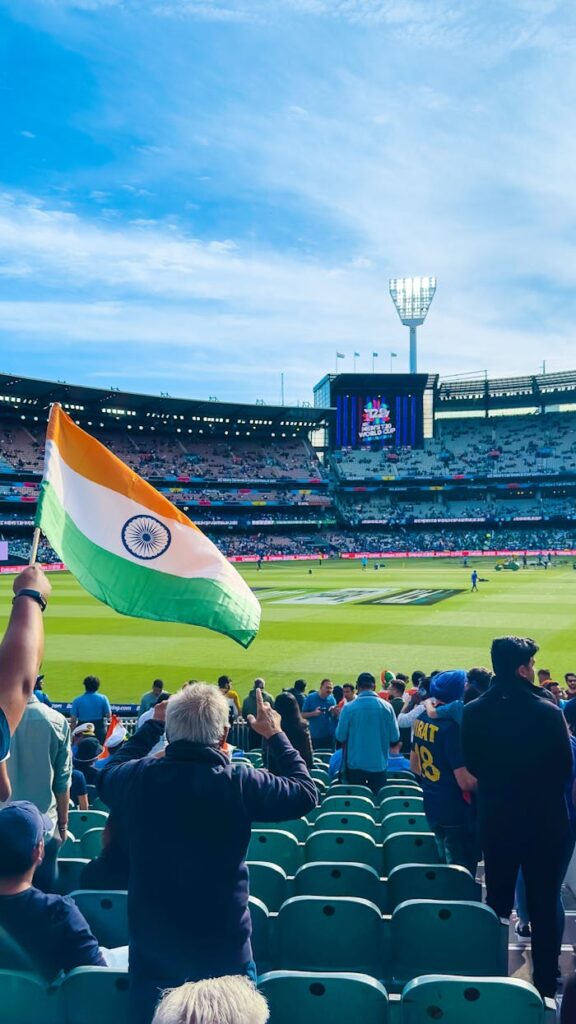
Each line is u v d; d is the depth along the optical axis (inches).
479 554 4239.7
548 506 5152.6
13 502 4375.0
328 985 155.4
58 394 4271.7
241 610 251.3
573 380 5246.1
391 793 431.8
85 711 603.2
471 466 5231.3
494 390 5477.4
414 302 5556.1
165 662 1155.9
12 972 158.9
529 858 210.1
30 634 118.6
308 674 1068.5
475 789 263.4
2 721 106.9
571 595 2108.8
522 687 211.6
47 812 234.5
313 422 5526.6
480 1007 151.9
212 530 5039.4
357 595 2213.3
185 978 141.6
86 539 253.9
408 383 5221.5
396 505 5369.1
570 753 208.1
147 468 4813.0
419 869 236.7
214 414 5002.5
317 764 568.4
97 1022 158.4
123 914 209.0
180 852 144.8
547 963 211.2
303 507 5285.4
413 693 611.5
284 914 202.7
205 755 151.9
